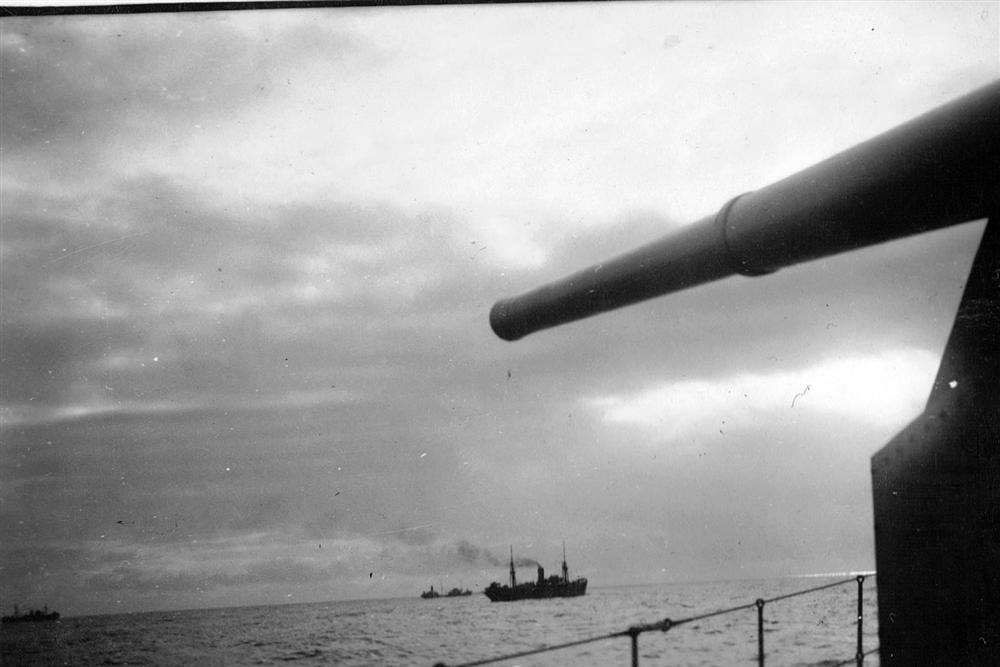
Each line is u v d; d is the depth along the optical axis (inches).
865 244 148.0
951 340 141.7
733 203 168.1
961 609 136.2
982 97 120.3
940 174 124.4
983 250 136.5
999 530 132.4
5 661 2101.4
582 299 217.2
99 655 2137.1
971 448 136.8
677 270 182.9
